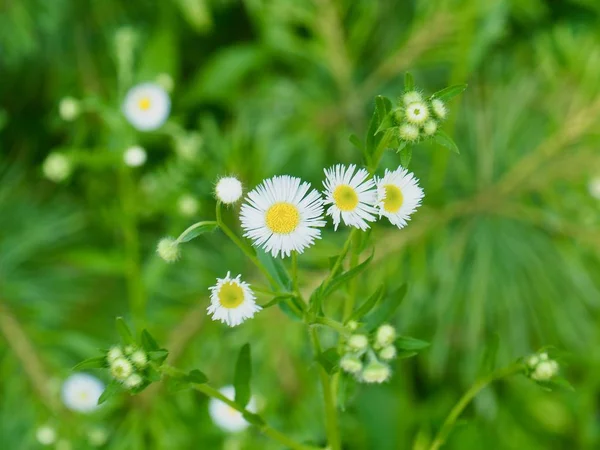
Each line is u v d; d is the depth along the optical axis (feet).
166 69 1.86
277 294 1.04
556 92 1.89
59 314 1.75
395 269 1.72
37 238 1.82
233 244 1.76
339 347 1.07
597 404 1.85
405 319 1.72
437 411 1.74
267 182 0.99
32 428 1.62
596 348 1.76
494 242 1.81
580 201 1.81
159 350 1.05
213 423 1.63
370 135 1.03
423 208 1.79
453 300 1.76
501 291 1.78
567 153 1.83
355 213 0.97
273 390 1.63
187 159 1.65
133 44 1.63
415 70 1.90
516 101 1.90
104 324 1.74
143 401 1.65
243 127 1.86
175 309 1.71
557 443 1.75
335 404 1.16
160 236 1.83
